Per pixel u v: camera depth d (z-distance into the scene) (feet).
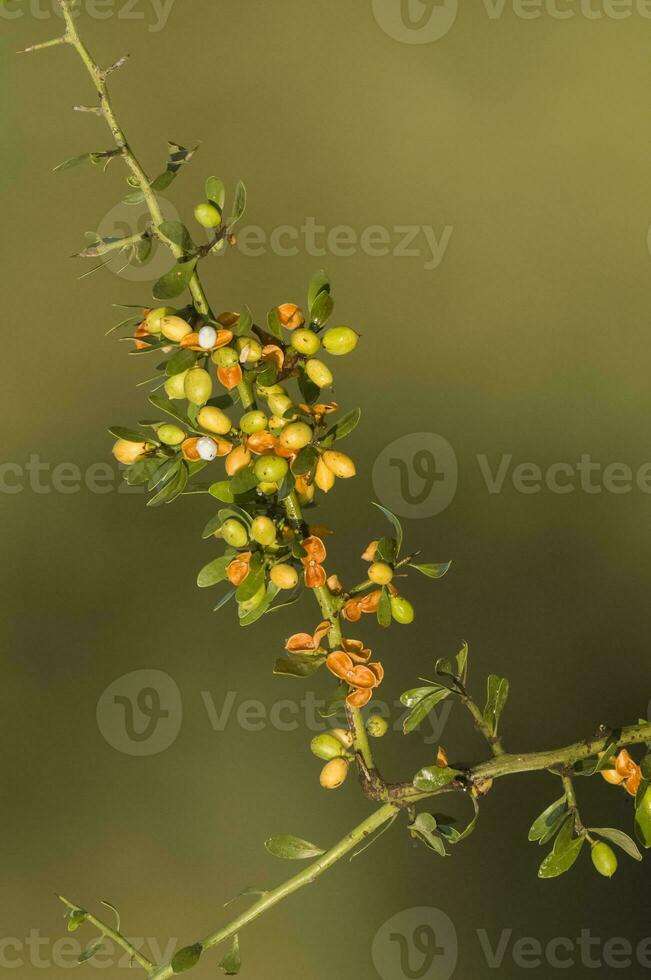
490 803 4.39
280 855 2.97
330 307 2.99
